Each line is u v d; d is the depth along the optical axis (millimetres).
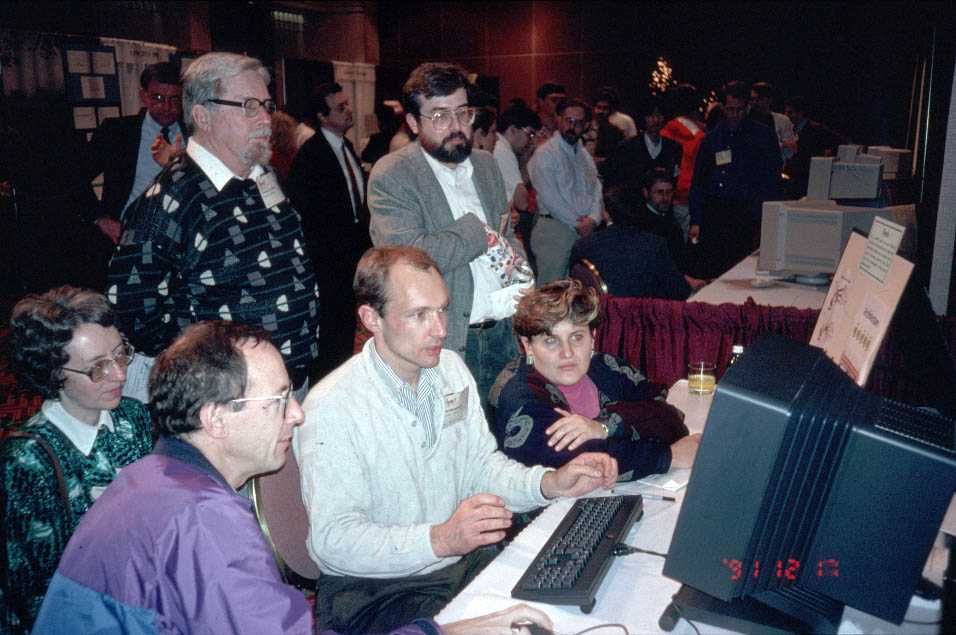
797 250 3834
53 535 1659
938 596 1317
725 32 10289
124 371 1723
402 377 1683
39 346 1642
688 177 6562
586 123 5242
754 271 4242
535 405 1915
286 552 1614
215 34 8828
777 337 1429
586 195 5262
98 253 5184
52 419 1713
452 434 1774
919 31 4395
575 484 1697
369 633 1611
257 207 2236
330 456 1592
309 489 1588
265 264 2232
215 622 1108
